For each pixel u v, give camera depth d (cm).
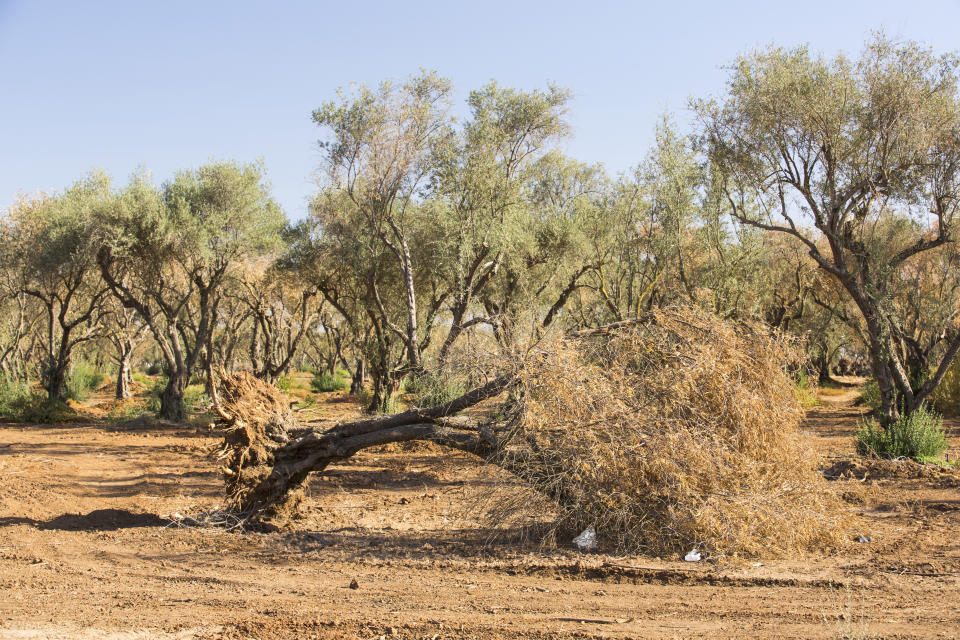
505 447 689
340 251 2134
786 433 708
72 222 2102
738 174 1460
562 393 662
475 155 1702
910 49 1243
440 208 1911
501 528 717
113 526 772
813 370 977
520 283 2002
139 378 5288
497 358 765
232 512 773
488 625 451
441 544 688
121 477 1163
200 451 1521
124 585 550
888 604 487
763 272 1873
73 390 3225
